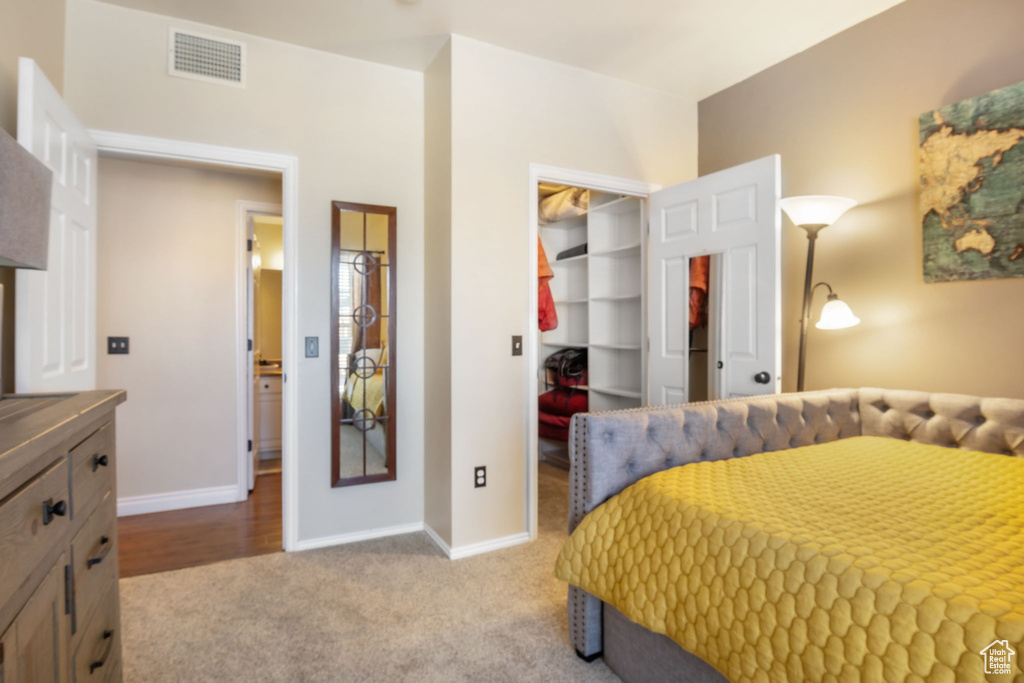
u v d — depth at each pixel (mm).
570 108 2900
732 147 3156
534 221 2783
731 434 1972
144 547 2701
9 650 721
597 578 1599
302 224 2625
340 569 2430
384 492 2824
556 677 1671
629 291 4016
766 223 2551
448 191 2584
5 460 669
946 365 2270
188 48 2398
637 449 1753
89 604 1124
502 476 2691
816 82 2725
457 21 2445
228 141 2471
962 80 2213
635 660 1595
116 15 2283
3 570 702
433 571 2410
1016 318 2070
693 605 1318
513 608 2088
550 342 4621
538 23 2477
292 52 2607
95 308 2135
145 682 1637
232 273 3459
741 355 2666
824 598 1095
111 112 2260
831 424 2336
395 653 1791
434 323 2760
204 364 3396
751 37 2650
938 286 2295
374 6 2314
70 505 1000
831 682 1043
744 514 1358
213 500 3414
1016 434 1986
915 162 2361
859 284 2572
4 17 1692
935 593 985
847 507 1417
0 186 1027
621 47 2709
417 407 2895
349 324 2725
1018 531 1262
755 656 1166
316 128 2654
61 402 1182
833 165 2664
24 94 1523
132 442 3225
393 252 2773
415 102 2889
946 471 1766
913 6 2355
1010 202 2053
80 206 1982
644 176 3166
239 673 1684
